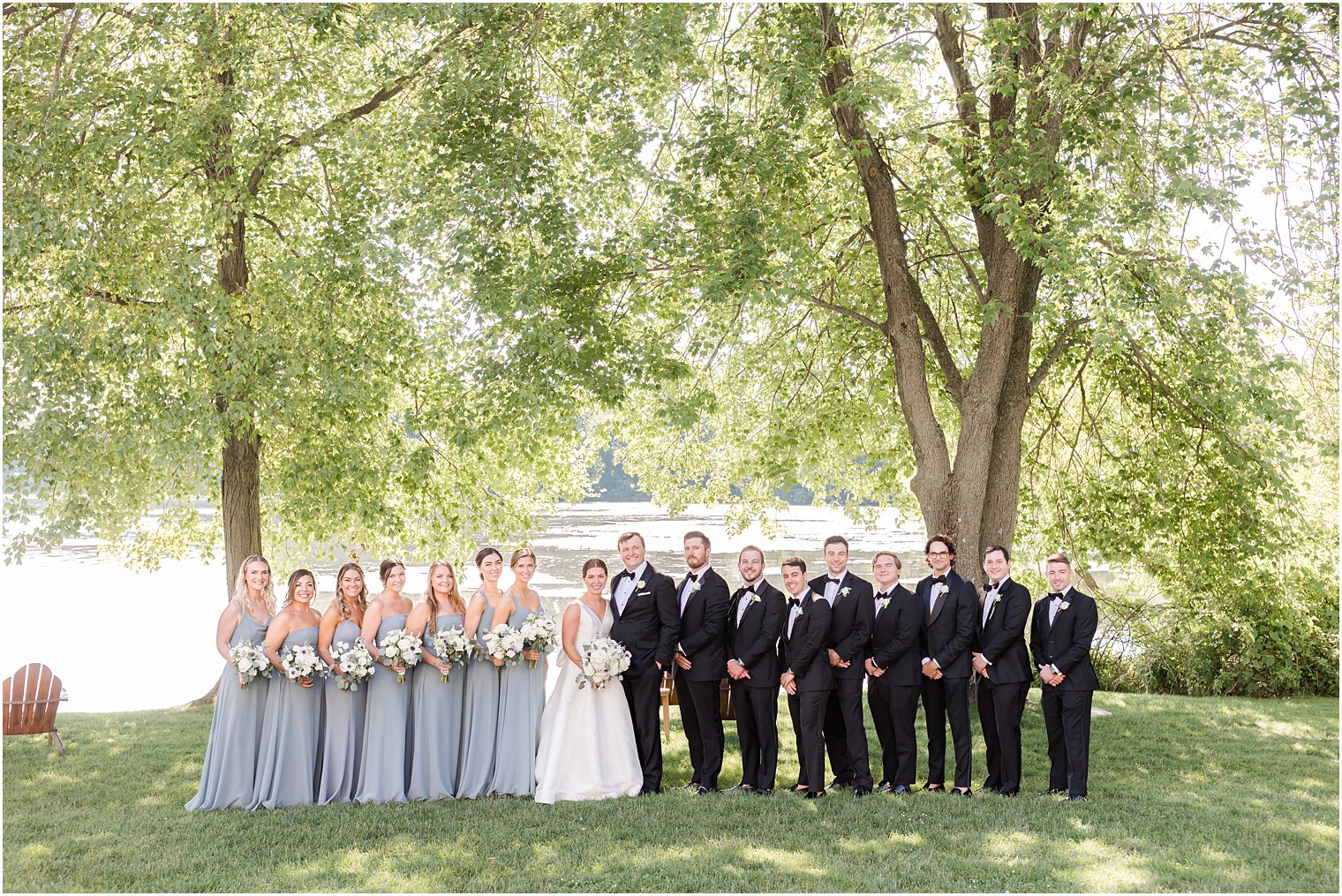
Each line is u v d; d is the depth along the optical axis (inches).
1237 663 535.2
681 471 621.3
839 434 571.2
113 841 253.9
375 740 294.7
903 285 461.4
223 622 291.7
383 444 502.3
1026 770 344.5
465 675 304.8
